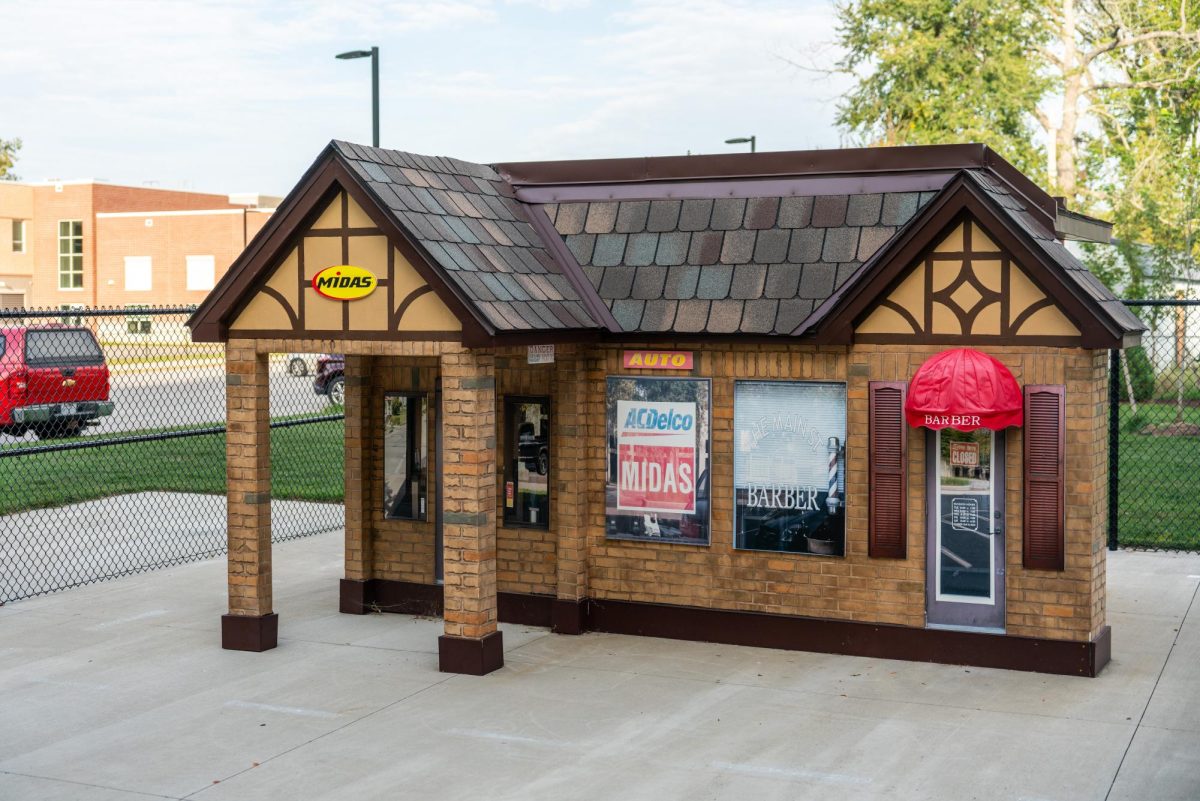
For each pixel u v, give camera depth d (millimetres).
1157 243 33906
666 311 12641
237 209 71875
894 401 11852
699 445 12680
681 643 12703
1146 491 21297
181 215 69312
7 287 71562
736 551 12594
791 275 12445
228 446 12469
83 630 13242
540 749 9570
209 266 69062
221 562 16766
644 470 12914
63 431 25234
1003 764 9180
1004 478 11625
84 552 17391
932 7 37156
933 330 11703
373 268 11672
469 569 11531
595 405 13070
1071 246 32656
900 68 37688
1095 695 10828
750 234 12914
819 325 11820
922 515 11844
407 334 11578
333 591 15172
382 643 12773
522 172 14180
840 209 12750
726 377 12547
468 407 11406
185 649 12508
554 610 13141
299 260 11977
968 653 11750
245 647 12461
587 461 13141
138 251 70312
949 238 11586
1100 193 37875
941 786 8766
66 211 71562
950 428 11562
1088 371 11203
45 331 24891
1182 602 14164
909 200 12562
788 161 13203
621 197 13672
